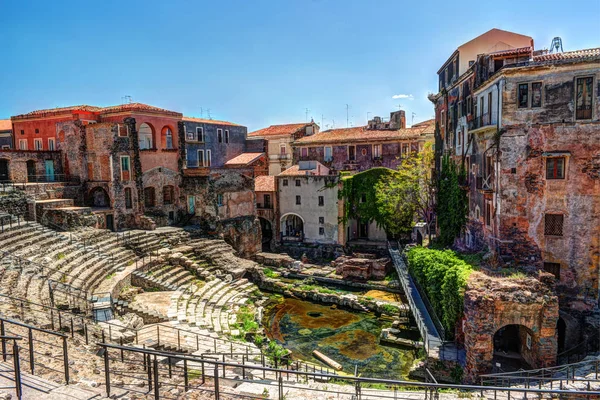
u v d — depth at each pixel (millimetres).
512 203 27484
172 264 38188
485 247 30531
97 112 48062
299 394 15430
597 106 25312
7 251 27359
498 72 27234
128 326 22875
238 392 14539
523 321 21516
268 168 69812
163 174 47875
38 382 11641
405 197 47156
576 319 26094
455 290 24703
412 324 32594
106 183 41875
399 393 17312
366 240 53906
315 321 34625
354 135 63781
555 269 27000
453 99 38344
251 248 50844
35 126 50375
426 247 40000
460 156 36344
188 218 49250
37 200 38219
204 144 62344
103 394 11914
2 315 18000
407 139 58469
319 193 52469
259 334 29688
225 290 37156
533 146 26859
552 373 20391
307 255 52562
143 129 54812
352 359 27734
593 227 25875
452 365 23156
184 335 24891
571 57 26266
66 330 18984
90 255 31906
